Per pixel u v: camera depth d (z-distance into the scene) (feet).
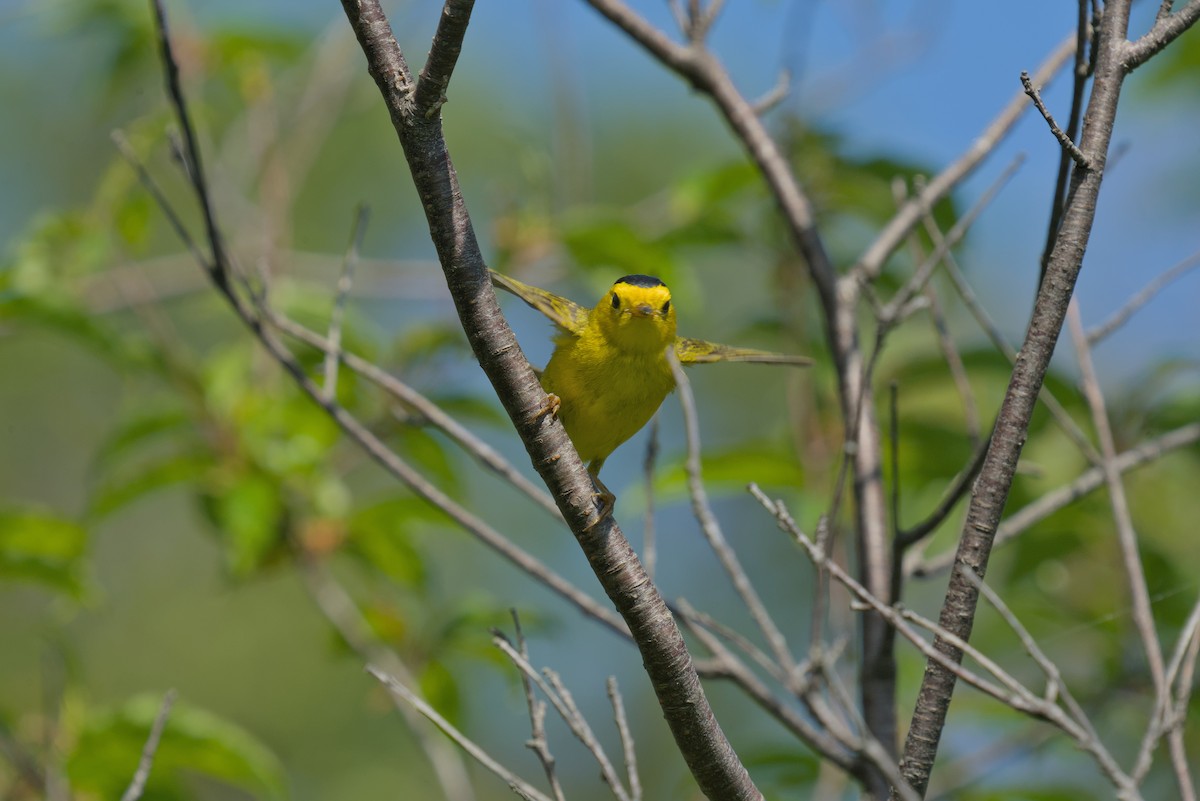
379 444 31.04
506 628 38.45
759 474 37.17
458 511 30.71
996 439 20.11
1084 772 41.96
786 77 37.60
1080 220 19.93
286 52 45.65
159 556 70.49
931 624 19.86
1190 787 22.13
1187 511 43.73
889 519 38.50
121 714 31.83
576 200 44.06
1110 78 20.39
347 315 40.09
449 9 18.85
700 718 21.45
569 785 65.46
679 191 40.83
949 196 38.73
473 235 20.98
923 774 19.88
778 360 32.76
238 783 34.14
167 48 28.53
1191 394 38.75
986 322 29.04
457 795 36.06
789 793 34.78
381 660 38.24
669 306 33.01
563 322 32.63
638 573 21.47
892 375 38.22
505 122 62.23
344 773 66.44
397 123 20.25
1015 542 39.99
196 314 61.93
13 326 37.96
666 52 37.65
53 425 70.95
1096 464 28.48
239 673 68.18
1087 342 29.89
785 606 65.05
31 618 66.13
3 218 70.03
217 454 38.75
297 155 47.65
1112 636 38.55
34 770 32.17
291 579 70.18
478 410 39.88
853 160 40.57
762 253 41.65
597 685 68.18
